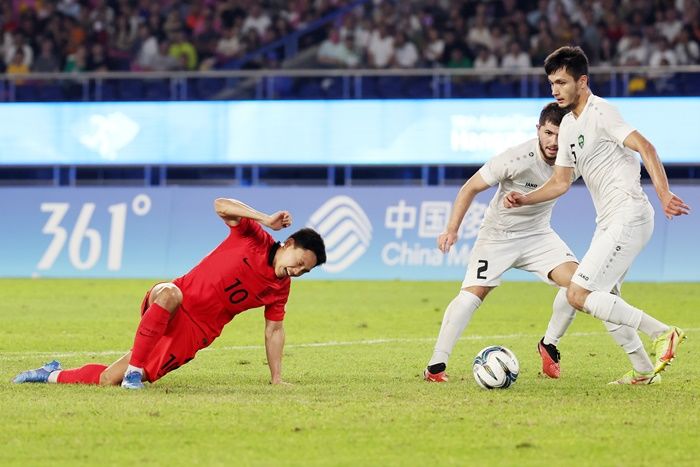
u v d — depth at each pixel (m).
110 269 71.75
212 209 71.56
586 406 26.53
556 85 28.88
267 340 30.34
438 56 86.25
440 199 69.75
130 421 24.33
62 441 22.39
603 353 38.72
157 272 71.38
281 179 77.06
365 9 91.00
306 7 91.25
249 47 90.12
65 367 35.50
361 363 36.28
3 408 25.78
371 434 23.09
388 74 75.06
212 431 23.34
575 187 68.06
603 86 73.25
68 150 75.75
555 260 32.22
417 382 31.38
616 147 28.80
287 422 24.31
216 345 41.34
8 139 76.19
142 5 91.94
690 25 84.12
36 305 56.19
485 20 86.31
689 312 52.41
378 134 73.19
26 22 90.94
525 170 31.58
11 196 73.62
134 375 28.64
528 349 40.03
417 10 88.69
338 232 70.50
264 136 74.12
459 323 31.80
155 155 75.00
